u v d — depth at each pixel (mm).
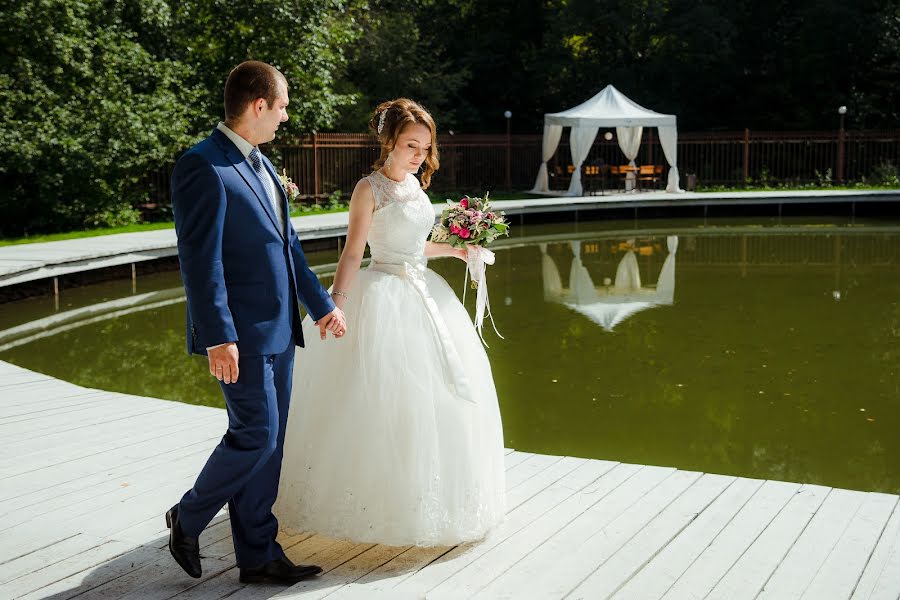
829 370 7176
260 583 2824
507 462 4055
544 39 27438
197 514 2729
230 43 18391
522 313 9617
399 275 3205
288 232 2799
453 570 2922
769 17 27797
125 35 16391
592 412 6117
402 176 3258
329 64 19156
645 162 25641
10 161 14039
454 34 29125
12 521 3350
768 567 2943
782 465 5125
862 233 16531
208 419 4805
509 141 23094
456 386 3070
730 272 12398
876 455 5285
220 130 2699
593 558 3012
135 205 16797
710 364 7383
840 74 26688
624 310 9750
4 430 4574
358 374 3049
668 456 5273
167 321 9359
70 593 2764
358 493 2996
